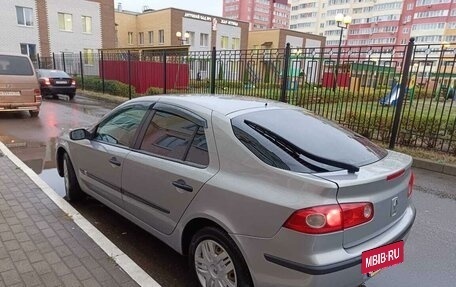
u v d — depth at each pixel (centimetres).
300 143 260
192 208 265
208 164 263
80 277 290
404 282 305
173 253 340
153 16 4366
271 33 5312
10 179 520
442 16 7419
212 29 4572
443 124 796
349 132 316
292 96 1023
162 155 303
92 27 3559
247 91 1138
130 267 307
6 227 372
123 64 1889
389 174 237
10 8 3066
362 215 220
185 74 1446
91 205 447
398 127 784
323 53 985
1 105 1052
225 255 249
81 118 1166
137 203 329
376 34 8606
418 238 388
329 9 9538
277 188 222
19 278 285
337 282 214
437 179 610
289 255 212
